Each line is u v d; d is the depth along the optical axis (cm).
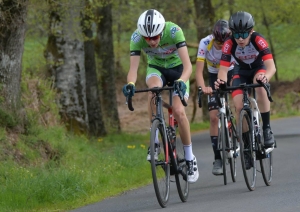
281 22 6319
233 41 1631
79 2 3128
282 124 4359
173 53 1543
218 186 1766
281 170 2011
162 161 1398
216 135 1877
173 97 1508
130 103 1402
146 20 1401
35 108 2644
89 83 4378
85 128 3666
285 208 1248
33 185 1734
